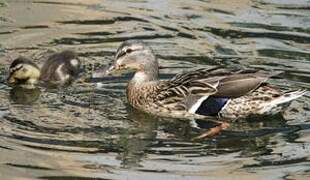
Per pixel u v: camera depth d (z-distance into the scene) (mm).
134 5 19641
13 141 12336
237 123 13539
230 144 12594
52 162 11711
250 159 12016
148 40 17297
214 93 13836
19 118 13312
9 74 15367
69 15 18797
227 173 11516
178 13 19062
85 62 16109
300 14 18969
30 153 11977
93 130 12961
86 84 15227
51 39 17281
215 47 16891
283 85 14836
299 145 12531
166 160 11938
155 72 14812
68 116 13508
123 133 12922
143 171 11516
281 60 16125
